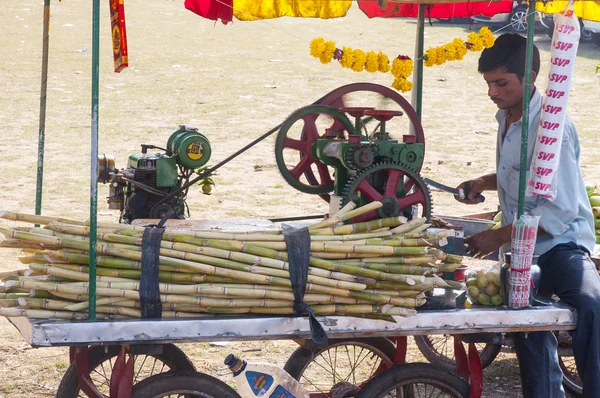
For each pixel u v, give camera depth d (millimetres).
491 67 4074
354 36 19844
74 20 22938
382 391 3736
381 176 4090
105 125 13516
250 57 19609
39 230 3463
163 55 19453
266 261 3488
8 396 4859
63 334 3244
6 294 3516
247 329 3416
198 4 4145
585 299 3775
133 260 3436
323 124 4559
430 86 17203
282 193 10086
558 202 3953
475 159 11945
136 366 5426
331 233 3646
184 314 3438
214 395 3547
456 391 3783
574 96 16359
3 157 11414
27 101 14961
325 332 3459
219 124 13805
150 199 5520
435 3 5000
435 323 3602
